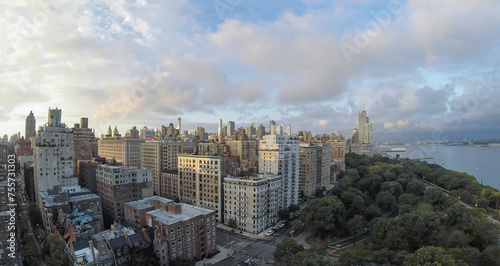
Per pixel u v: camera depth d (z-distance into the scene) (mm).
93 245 118062
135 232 136000
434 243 147000
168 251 126250
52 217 148250
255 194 182000
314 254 118500
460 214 168500
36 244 152250
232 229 189500
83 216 148250
